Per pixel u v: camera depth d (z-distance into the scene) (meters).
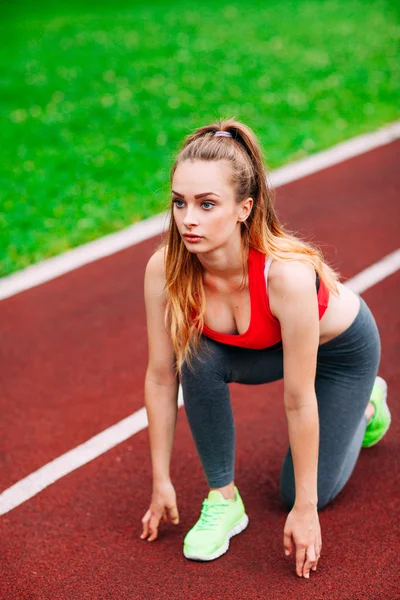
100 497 3.88
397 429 4.34
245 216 2.88
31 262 6.78
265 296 2.95
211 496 3.52
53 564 3.44
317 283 2.99
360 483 3.90
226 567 3.38
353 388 3.38
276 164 9.23
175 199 2.86
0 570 3.41
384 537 3.52
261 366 3.24
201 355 3.20
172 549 3.51
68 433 4.42
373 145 9.89
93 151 9.64
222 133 2.86
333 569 3.34
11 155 9.57
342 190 8.40
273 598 3.19
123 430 4.43
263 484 3.93
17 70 13.49
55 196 8.28
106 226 7.54
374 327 3.35
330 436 3.44
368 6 18.33
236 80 12.79
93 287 6.30
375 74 13.05
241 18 17.38
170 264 3.04
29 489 3.95
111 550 3.51
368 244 6.99
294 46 14.95
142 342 5.44
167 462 3.39
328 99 11.78
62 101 11.80
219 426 3.37
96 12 18.31
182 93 12.09
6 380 4.99
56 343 5.45
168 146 9.86
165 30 16.31
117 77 13.01
